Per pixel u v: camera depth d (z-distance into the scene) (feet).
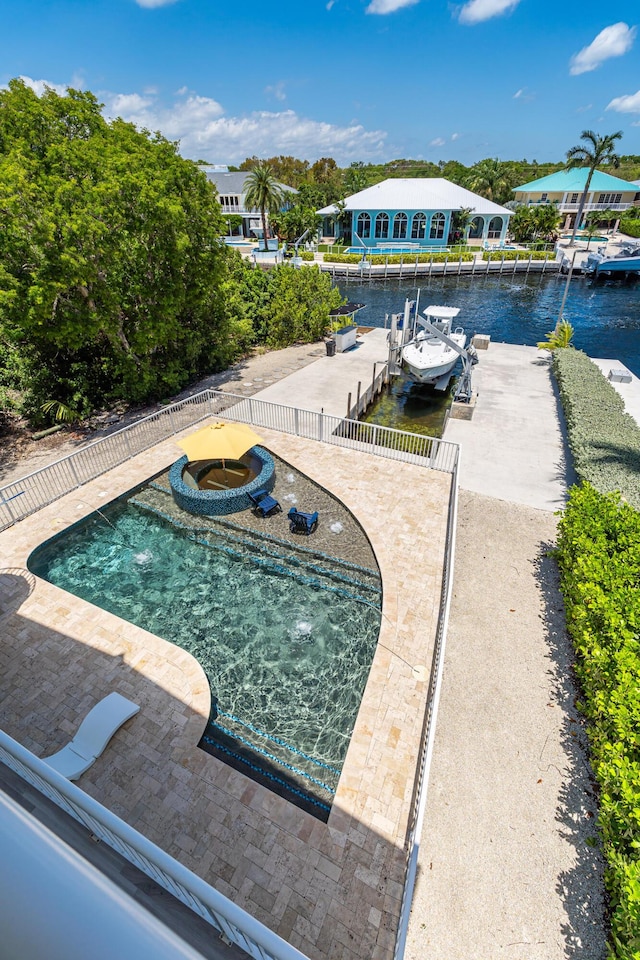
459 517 37.58
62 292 48.34
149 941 3.81
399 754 21.62
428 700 23.91
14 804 4.82
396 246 195.31
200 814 19.38
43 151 50.42
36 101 51.39
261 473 41.52
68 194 44.34
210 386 65.41
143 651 26.45
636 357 91.04
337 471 43.04
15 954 3.63
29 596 30.01
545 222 199.62
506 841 18.94
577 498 31.89
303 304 85.10
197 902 7.55
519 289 152.97
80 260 44.04
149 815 19.31
